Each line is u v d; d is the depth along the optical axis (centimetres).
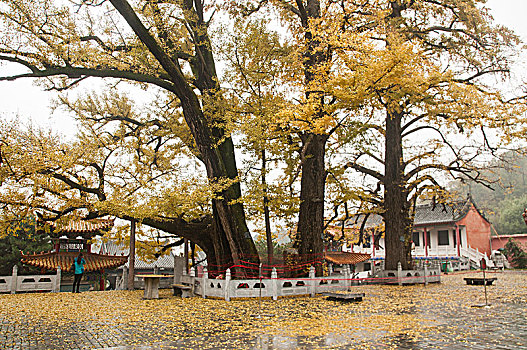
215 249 1756
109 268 2158
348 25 1792
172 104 2108
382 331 822
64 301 1387
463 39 2145
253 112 1594
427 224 4219
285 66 1619
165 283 2092
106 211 1608
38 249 2648
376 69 1295
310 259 1762
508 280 2264
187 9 1712
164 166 2020
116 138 1959
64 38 1475
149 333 823
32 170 1537
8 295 1596
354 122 1742
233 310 1155
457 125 1952
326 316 1034
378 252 4412
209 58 1931
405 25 2167
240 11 1897
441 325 878
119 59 1616
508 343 700
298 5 1819
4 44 1405
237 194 1833
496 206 6144
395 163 2322
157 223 1819
